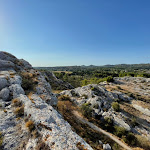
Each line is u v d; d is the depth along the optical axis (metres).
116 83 57.09
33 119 7.02
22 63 26.59
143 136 17.92
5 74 14.88
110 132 19.22
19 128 6.63
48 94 13.98
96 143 14.78
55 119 7.67
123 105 28.67
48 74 70.62
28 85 14.08
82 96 34.16
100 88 37.22
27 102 9.17
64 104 27.52
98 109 25.52
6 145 5.32
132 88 45.84
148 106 26.95
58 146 5.10
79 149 5.12
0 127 6.34
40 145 5.24
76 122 19.58
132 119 21.66
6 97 10.08
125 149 15.13
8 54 26.11
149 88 43.28
